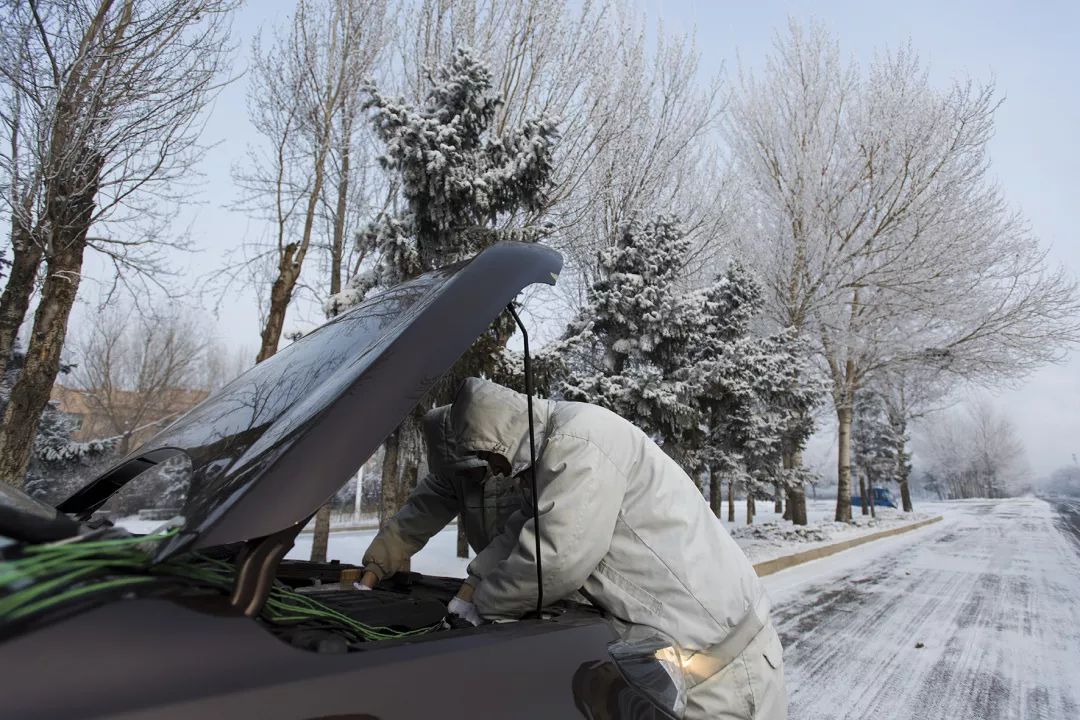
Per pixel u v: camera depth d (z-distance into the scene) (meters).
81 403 22.27
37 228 5.59
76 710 0.62
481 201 6.77
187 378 24.55
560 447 1.54
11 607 0.68
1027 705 4.32
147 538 0.87
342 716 0.78
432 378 1.01
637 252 9.09
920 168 17.98
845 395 20.53
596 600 1.58
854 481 48.62
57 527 0.83
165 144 6.04
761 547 12.45
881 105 18.56
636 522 1.60
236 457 1.01
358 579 1.96
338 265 9.80
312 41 9.48
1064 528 22.14
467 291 1.16
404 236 6.65
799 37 19.41
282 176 9.58
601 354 9.59
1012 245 18.23
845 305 19.34
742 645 1.61
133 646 0.70
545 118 7.21
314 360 1.31
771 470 14.09
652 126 12.89
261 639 0.79
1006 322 19.09
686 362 9.36
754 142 19.75
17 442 5.57
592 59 11.51
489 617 1.46
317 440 0.90
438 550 9.42
